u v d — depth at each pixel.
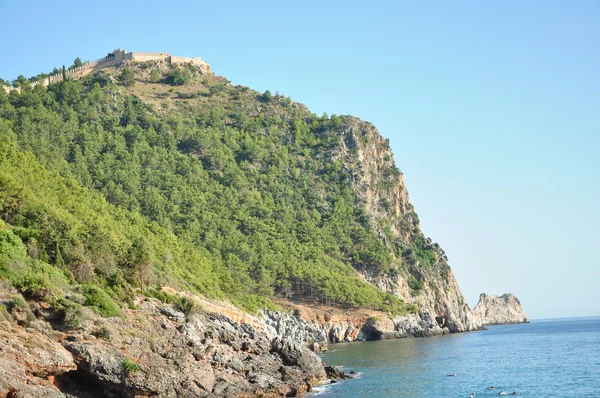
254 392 80.12
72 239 94.38
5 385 56.22
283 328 171.00
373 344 184.62
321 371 102.38
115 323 80.31
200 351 85.19
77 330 72.50
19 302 70.00
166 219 193.88
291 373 94.12
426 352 155.12
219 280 162.12
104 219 131.00
